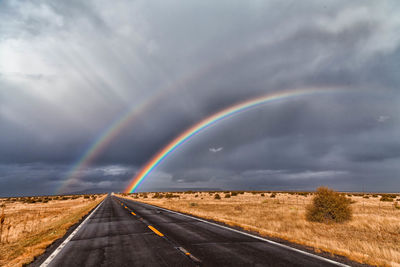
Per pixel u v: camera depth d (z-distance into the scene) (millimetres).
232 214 20234
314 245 7887
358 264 5930
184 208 26734
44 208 36250
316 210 16047
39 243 9180
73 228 13102
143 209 26484
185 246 7988
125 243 8750
